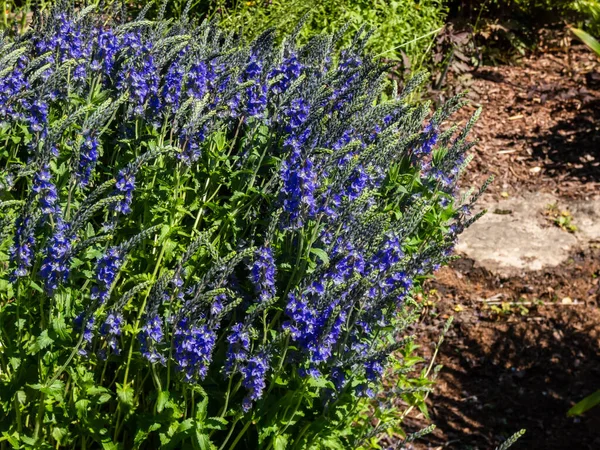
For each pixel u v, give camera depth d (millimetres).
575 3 3391
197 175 1298
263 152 1286
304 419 1181
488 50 3328
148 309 1009
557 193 2479
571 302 2010
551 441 1562
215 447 1085
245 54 1399
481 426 1605
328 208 1146
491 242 2205
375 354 1099
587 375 1756
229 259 1064
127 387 1102
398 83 2693
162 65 1292
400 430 1374
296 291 1097
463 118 2900
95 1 1688
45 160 1038
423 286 2027
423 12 2818
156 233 1212
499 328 1905
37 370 1089
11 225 1005
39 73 1237
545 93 3061
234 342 1038
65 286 1130
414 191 1528
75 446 1170
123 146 1321
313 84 1343
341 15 2434
